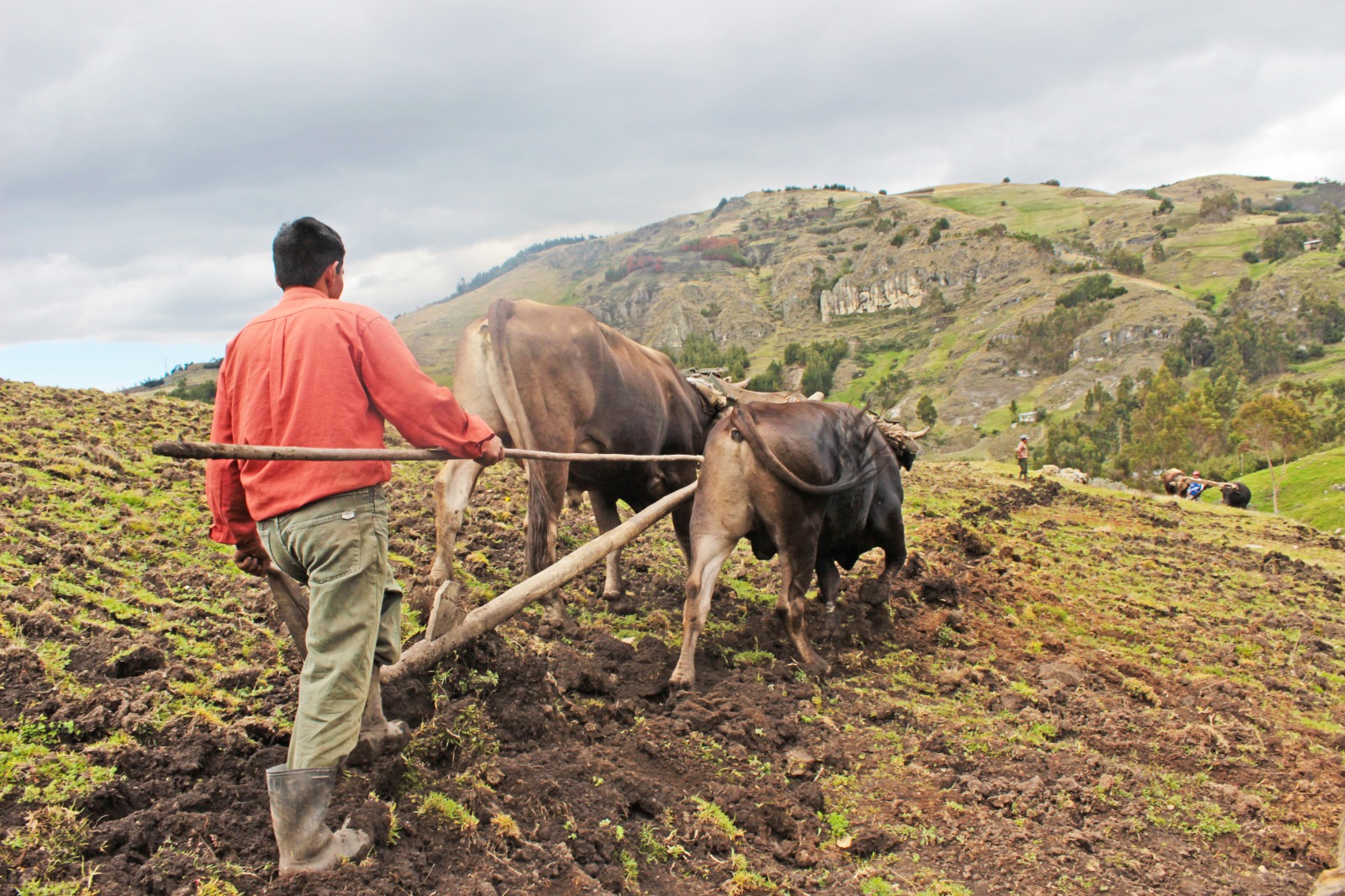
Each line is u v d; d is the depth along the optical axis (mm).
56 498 7469
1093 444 94625
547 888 3744
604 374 6816
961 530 13477
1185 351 137625
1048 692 7035
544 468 6371
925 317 193375
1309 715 7461
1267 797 5734
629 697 5930
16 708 4098
